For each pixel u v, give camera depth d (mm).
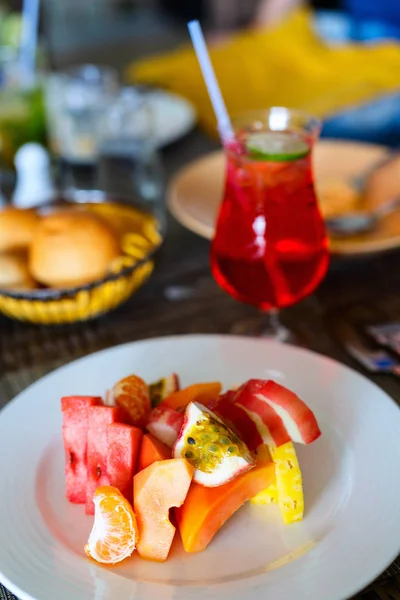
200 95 1541
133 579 469
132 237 858
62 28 2350
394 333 776
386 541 471
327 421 605
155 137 1277
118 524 478
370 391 629
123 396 554
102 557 476
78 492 543
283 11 2621
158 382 604
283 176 673
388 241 827
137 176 1214
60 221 816
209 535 497
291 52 1777
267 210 689
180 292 901
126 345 721
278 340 777
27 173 1107
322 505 528
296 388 644
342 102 1511
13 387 724
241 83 1606
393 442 567
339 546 477
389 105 1498
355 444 577
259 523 520
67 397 546
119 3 3379
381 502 510
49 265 781
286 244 703
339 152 1149
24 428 614
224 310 855
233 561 486
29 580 455
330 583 445
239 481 506
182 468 481
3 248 822
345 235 921
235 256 727
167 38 2121
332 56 1770
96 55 1941
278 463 516
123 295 803
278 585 450
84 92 1299
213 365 685
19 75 1244
